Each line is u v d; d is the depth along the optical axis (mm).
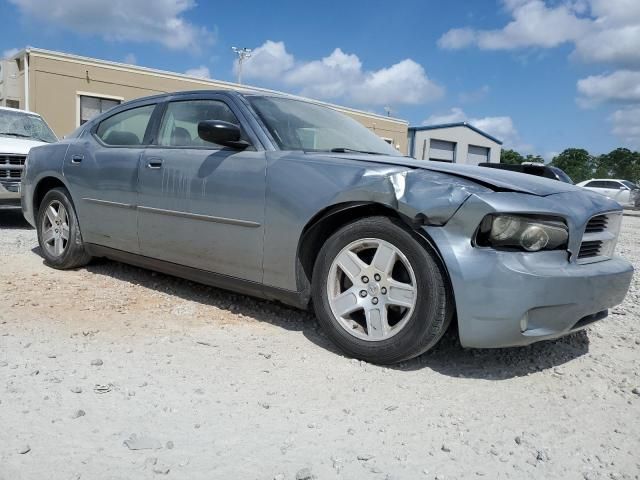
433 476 2041
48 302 3939
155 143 4199
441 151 43531
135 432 2217
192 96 4113
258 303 4094
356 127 4309
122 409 2400
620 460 2219
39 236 5160
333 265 3152
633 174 58062
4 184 7766
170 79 23375
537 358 3262
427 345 2863
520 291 2654
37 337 3215
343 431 2320
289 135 3639
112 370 2803
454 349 3328
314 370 2924
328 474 2010
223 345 3236
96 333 3344
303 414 2445
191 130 4000
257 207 3395
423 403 2615
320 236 3322
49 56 20484
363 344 3020
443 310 2807
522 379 2957
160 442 2148
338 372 2912
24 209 5434
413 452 2195
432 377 2914
